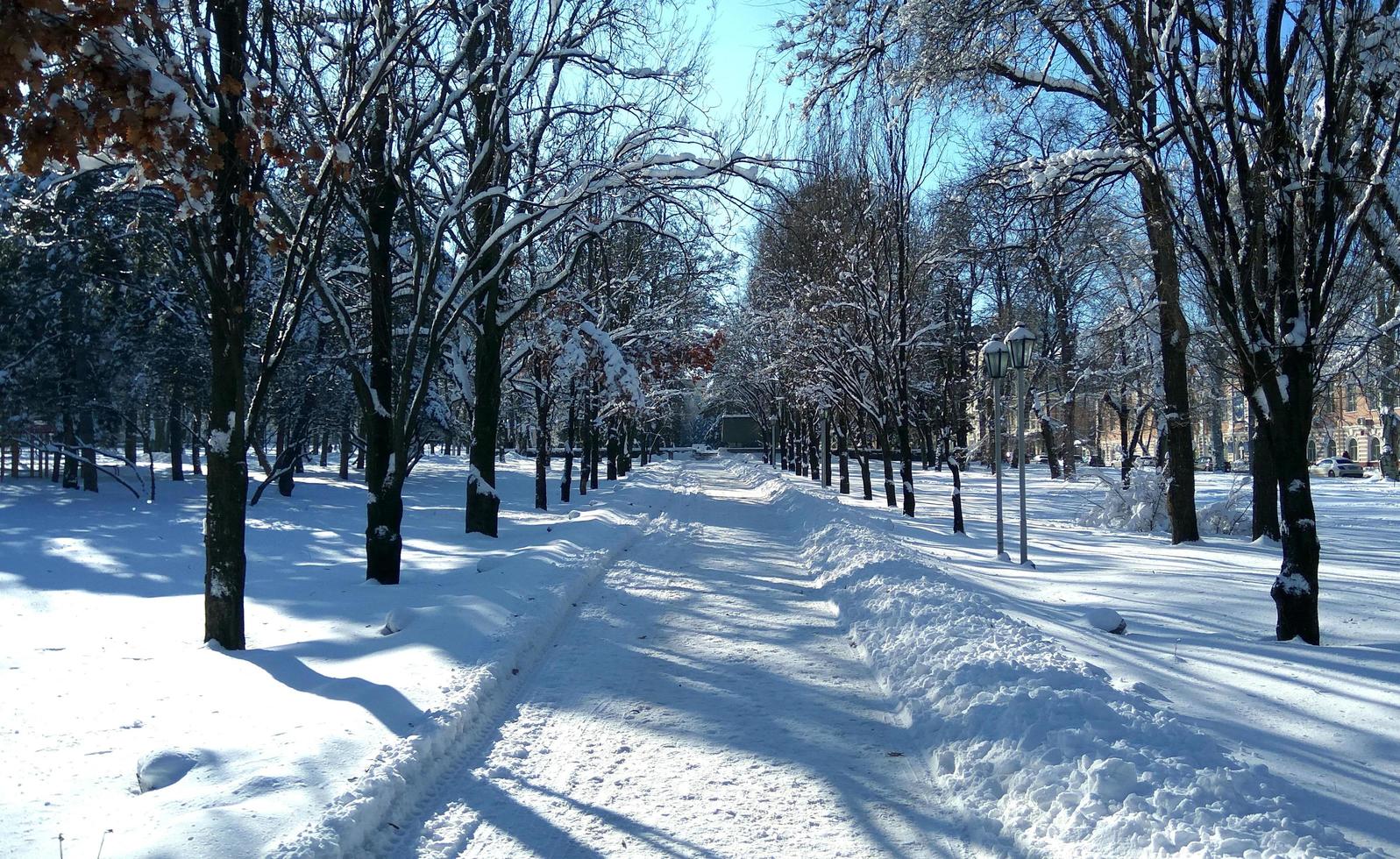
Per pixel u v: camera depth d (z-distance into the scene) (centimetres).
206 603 766
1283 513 820
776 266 3095
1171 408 1775
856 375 2589
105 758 497
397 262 1667
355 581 1127
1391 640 817
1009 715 535
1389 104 826
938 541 1725
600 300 2362
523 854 409
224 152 730
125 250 2161
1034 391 3962
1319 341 829
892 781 502
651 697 659
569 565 1199
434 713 562
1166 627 879
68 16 437
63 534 1658
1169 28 796
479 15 1161
